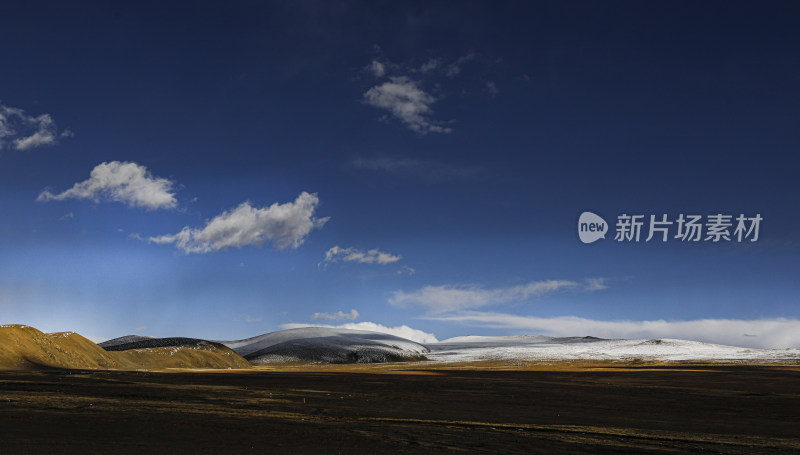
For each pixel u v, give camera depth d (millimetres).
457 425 35688
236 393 54500
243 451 24062
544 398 57031
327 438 28172
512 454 25922
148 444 24625
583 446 28547
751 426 38875
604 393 63500
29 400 40125
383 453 24938
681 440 31422
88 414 33438
